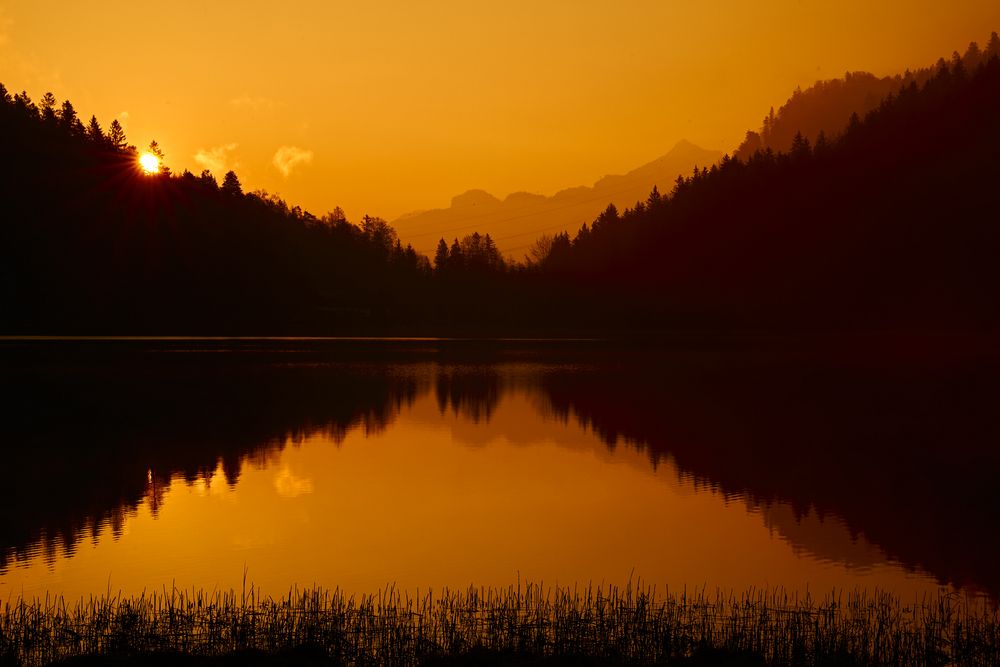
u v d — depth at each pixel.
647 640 14.23
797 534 23.11
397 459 33.88
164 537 22.50
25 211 134.12
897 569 20.23
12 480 29.42
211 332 135.50
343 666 13.06
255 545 21.88
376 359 85.81
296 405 49.97
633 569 20.12
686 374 70.44
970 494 27.86
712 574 19.80
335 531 23.19
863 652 13.75
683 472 31.64
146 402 50.38
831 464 33.22
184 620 14.98
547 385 61.91
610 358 90.00
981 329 129.00
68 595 17.77
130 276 139.12
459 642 14.11
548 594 17.88
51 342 101.44
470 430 41.34
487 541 22.38
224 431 40.41
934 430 41.72
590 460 33.84
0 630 14.21
